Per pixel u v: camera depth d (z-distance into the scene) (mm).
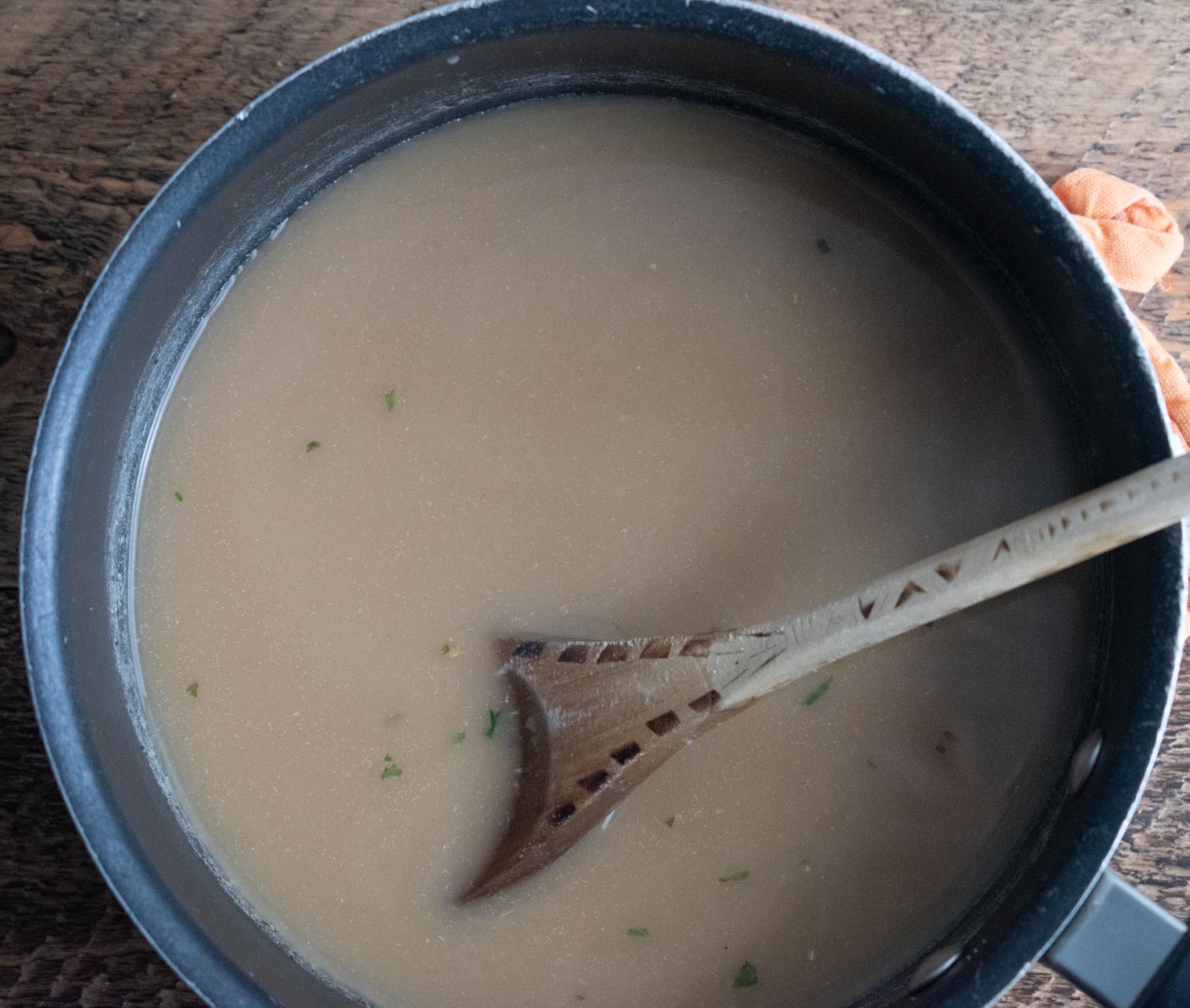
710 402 284
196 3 315
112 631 277
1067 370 265
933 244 284
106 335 252
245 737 283
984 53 317
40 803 307
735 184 290
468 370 287
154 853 250
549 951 275
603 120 293
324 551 285
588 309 287
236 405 289
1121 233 308
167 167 315
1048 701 271
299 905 278
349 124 273
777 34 252
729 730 279
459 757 281
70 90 315
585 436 285
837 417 282
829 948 272
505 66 272
